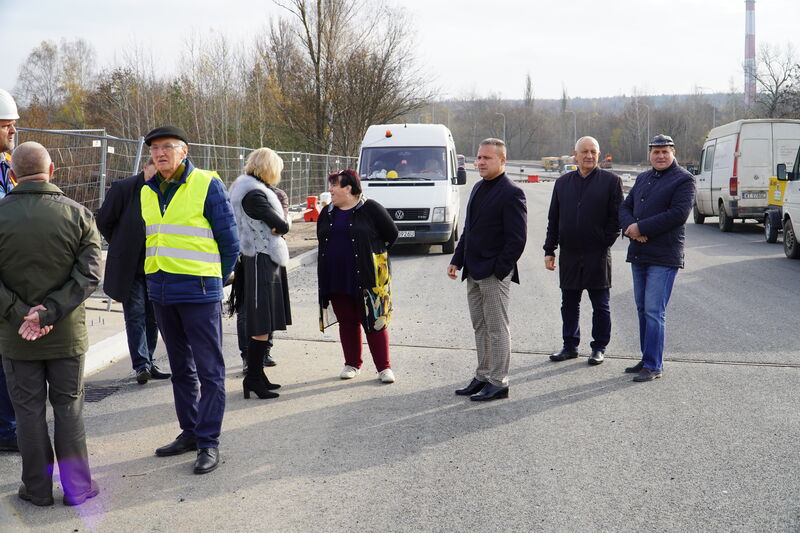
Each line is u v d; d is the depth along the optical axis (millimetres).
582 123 143000
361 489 3986
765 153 17047
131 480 4168
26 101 72000
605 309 6480
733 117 87250
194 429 4523
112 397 5695
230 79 43375
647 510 3682
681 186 5859
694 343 7113
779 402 5355
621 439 4680
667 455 4402
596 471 4180
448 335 7648
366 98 30875
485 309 5535
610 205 6336
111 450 4633
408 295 10000
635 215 6070
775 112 42188
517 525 3539
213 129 41344
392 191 14039
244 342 6234
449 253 14516
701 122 105750
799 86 37812
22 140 10828
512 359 6707
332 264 5961
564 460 4352
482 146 5523
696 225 20125
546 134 142250
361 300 5867
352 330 6164
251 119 41125
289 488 4016
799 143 16969
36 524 3641
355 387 5914
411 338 7539
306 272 12219
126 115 46500
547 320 8312
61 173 10961
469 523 3566
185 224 4379
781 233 17078
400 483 4059
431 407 5387
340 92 31062
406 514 3674
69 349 3822
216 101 42844
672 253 5934
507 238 5387
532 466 4266
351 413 5273
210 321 4414
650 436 4723
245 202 5586
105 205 5215
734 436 4699
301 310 9039
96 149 11266
